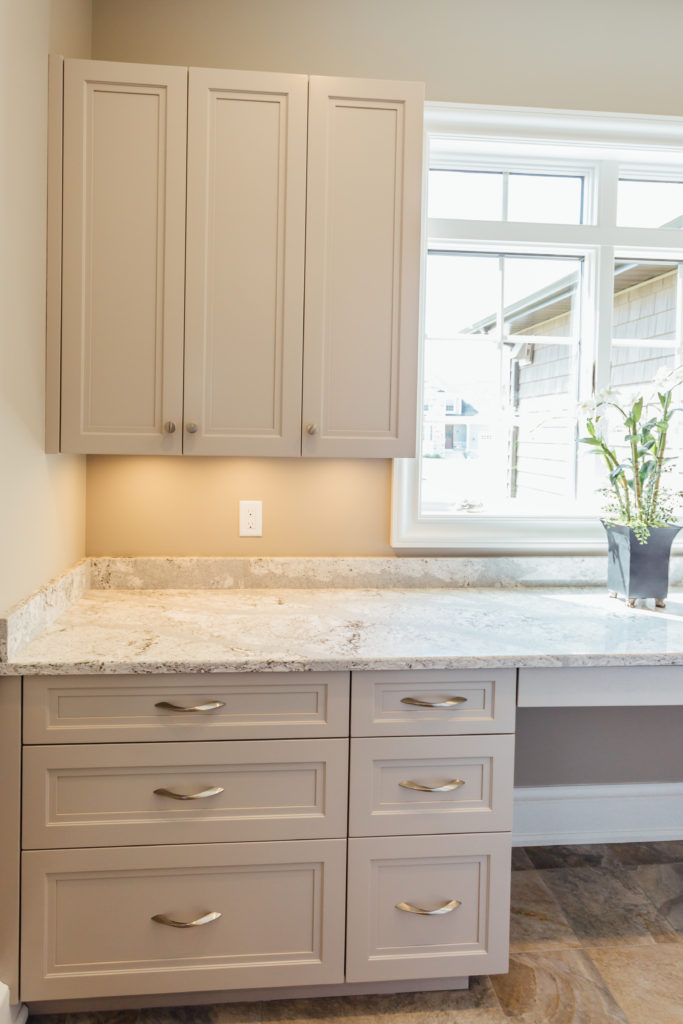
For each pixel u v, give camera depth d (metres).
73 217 1.91
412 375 2.04
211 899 1.65
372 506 2.43
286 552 2.40
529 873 2.32
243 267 1.97
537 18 2.40
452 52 2.37
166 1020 1.69
